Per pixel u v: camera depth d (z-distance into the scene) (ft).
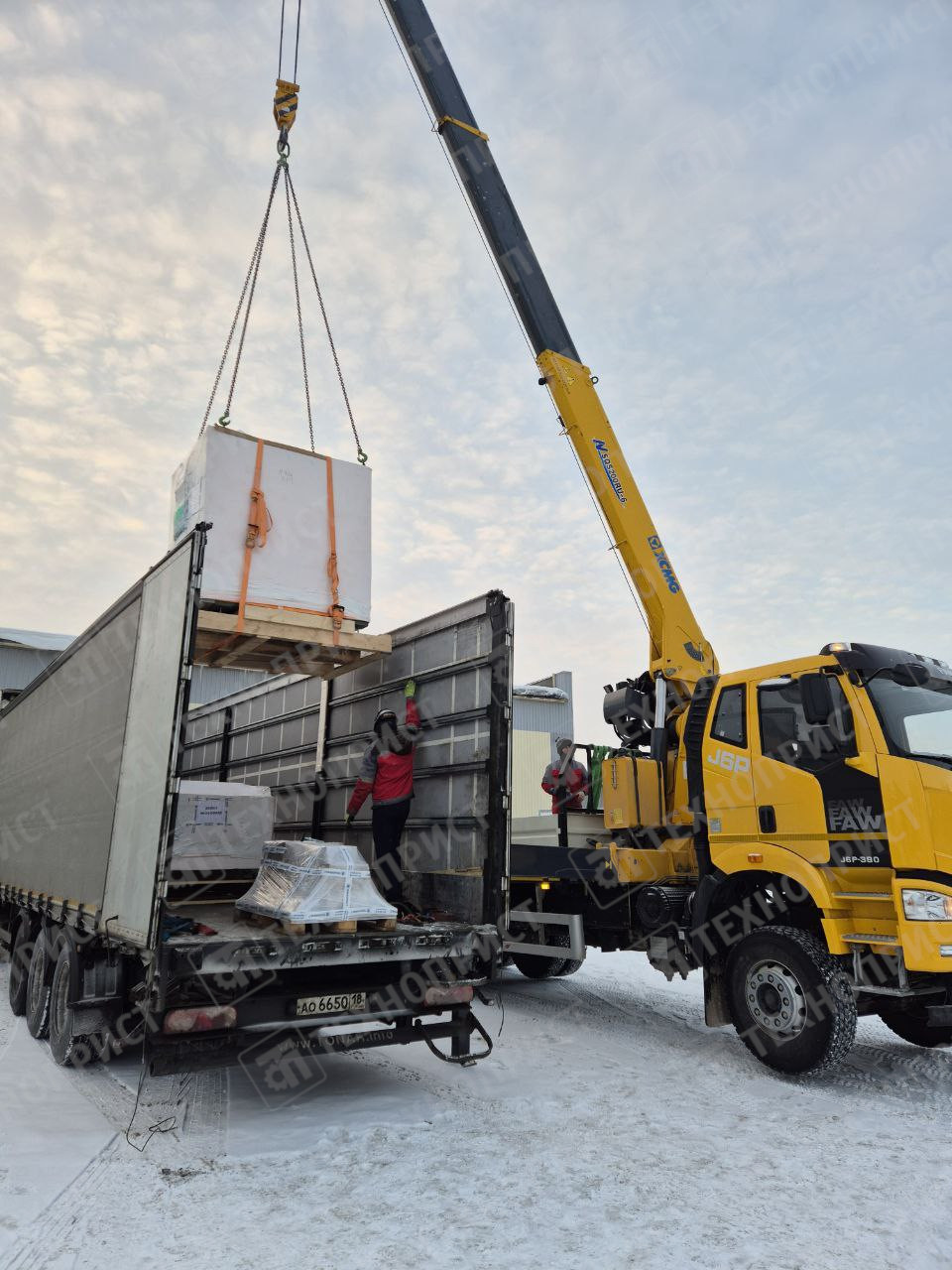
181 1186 11.62
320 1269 9.50
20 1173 11.89
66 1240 10.05
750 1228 10.61
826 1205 11.33
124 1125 14.02
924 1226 10.73
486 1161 12.65
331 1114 14.75
